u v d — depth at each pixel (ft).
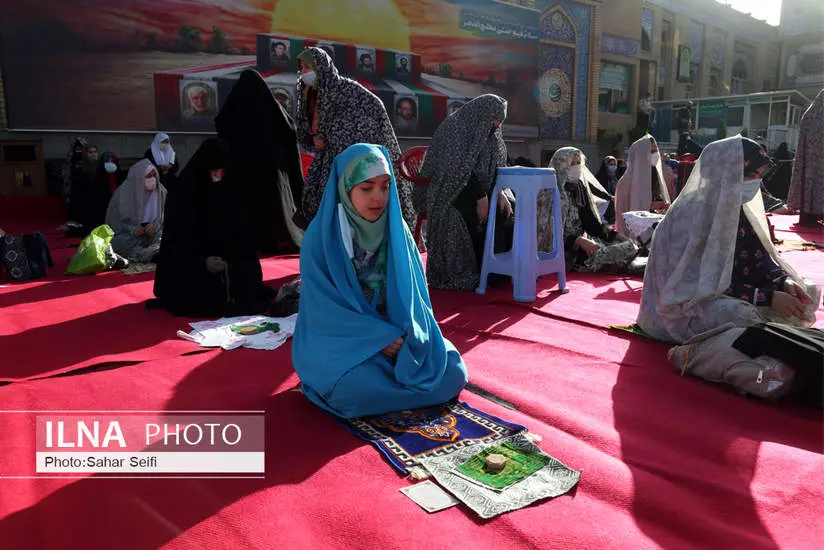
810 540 4.49
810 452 5.83
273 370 8.28
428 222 13.64
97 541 4.52
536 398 7.20
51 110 27.78
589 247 15.60
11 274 14.62
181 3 30.14
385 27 37.27
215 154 10.83
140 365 8.50
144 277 15.01
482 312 11.50
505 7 42.39
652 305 9.33
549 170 12.38
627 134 59.21
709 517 4.80
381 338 6.57
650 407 7.02
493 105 12.72
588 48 48.98
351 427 6.42
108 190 22.25
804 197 25.27
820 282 14.33
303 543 4.47
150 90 29.86
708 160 8.32
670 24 65.82
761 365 6.93
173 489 5.25
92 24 28.12
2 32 26.45
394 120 38.47
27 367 8.45
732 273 8.48
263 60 33.01
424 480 5.37
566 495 5.13
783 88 85.40
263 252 18.01
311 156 22.24
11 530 4.65
